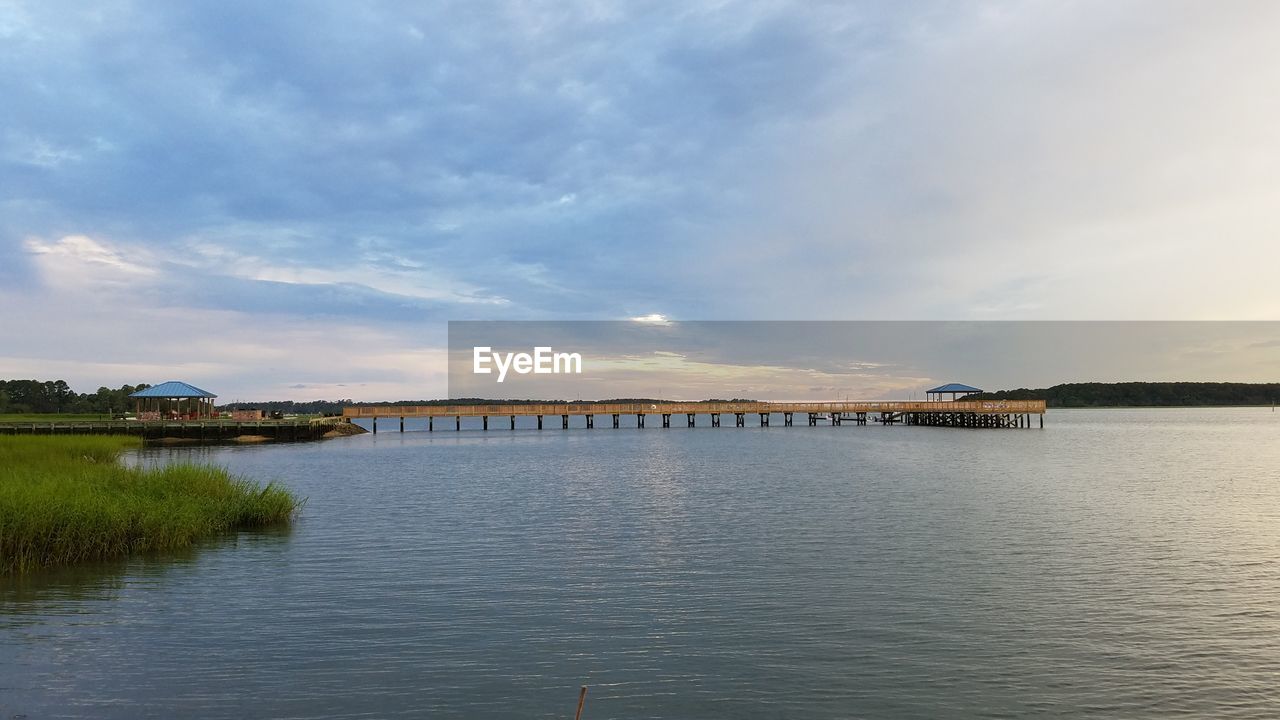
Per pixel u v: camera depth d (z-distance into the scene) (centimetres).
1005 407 9944
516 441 7806
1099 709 920
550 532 2075
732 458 5041
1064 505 2573
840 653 1102
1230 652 1105
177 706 910
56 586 1428
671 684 992
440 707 919
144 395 7431
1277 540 1916
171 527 1805
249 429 7262
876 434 8812
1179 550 1797
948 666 1053
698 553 1784
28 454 2875
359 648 1116
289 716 888
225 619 1244
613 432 10081
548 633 1188
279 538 1950
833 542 1911
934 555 1748
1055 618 1263
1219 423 12912
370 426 13888
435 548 1838
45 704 909
